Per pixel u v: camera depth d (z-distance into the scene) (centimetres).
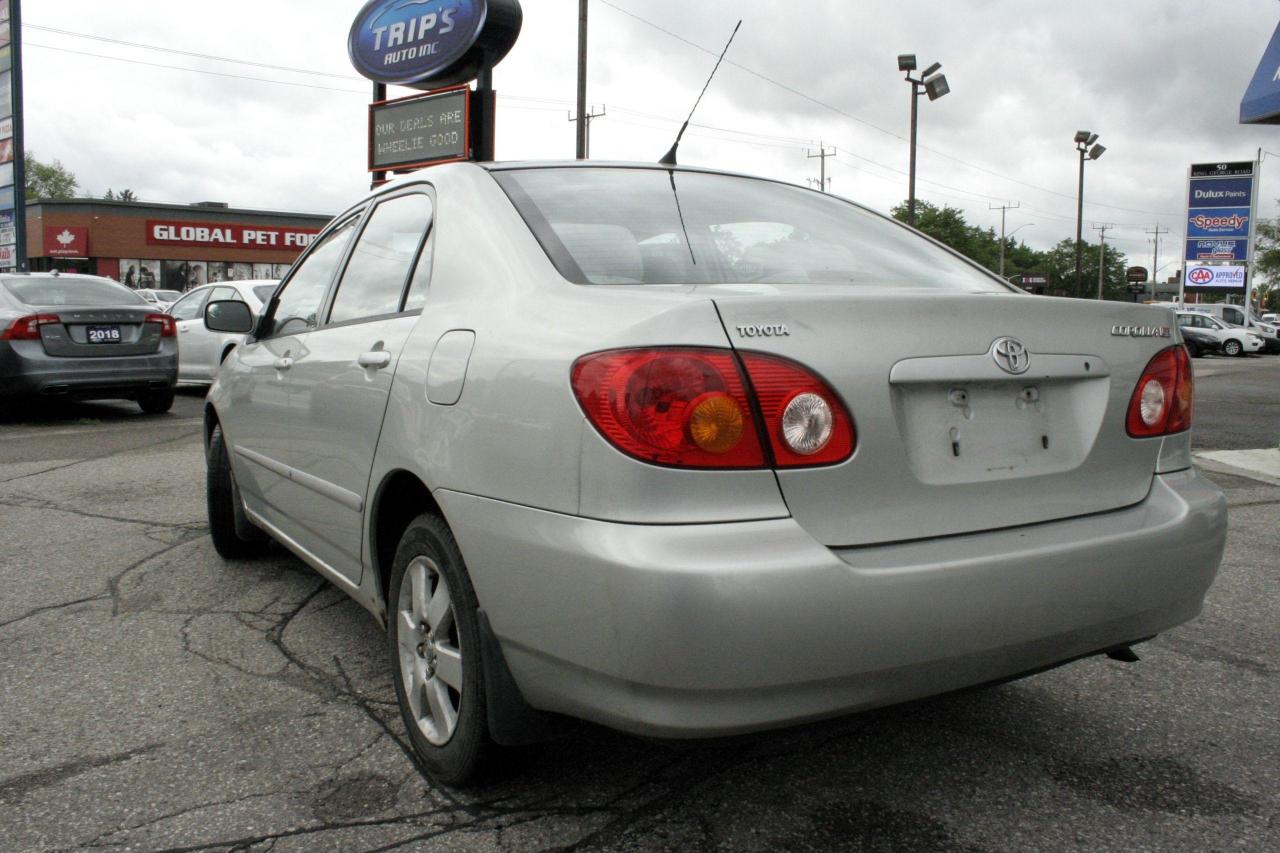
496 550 216
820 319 204
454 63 1628
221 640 365
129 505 603
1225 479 714
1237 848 229
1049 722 296
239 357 430
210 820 240
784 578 188
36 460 778
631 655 188
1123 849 228
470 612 232
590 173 297
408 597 267
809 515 198
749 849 227
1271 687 325
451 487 232
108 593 423
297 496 349
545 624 205
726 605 184
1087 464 237
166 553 488
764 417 195
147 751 276
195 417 1088
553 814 241
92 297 1054
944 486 214
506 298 241
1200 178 3966
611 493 193
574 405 200
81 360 1007
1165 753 277
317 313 360
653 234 264
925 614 200
